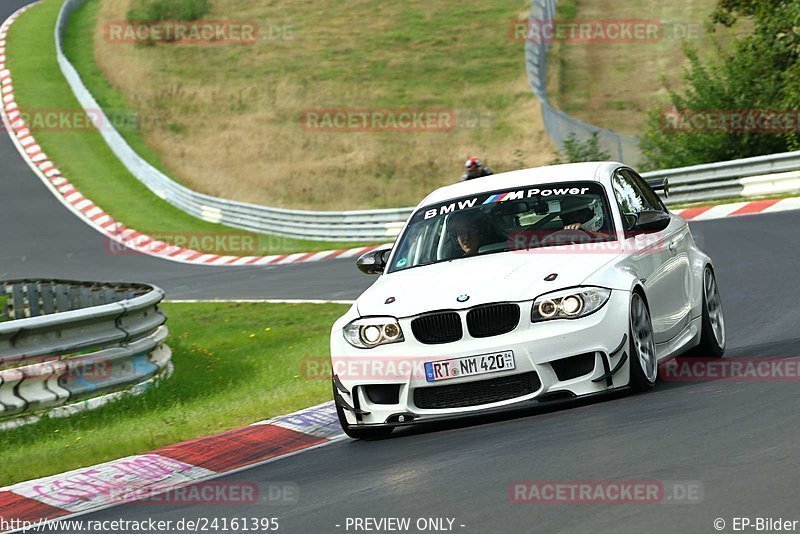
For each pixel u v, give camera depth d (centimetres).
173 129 16050
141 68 18375
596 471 1861
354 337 2577
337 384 2606
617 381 2473
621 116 13575
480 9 19600
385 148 14200
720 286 4653
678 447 1938
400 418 2519
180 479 2528
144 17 19938
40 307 5647
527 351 2423
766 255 5247
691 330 2995
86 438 3125
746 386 2466
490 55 17288
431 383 2469
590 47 16462
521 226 2803
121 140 14238
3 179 13812
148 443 2866
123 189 13275
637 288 2597
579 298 2456
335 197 12950
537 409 2603
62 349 3638
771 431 1962
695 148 8988
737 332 3616
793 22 8994
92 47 19925
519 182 2981
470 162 5734
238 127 15788
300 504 2014
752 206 7125
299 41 19100
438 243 2847
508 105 14988
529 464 1989
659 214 2761
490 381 2448
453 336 2478
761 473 1705
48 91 17338
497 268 2602
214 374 4419
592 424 2258
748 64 9094
